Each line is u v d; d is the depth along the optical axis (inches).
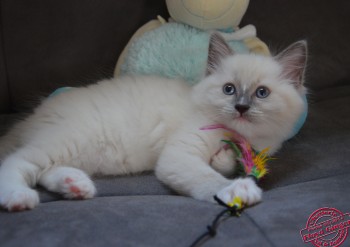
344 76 25.6
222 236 12.8
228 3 20.0
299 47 17.6
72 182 15.1
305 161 18.1
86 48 22.2
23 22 21.5
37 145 16.4
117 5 22.2
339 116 22.5
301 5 24.5
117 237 12.6
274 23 24.1
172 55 20.4
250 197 14.3
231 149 17.0
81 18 21.9
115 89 18.2
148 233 12.8
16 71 21.8
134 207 14.2
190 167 15.8
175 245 12.4
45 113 17.6
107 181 17.0
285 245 12.5
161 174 16.3
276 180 16.8
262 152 16.8
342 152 18.7
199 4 19.8
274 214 13.7
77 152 16.9
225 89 16.9
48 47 21.8
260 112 16.3
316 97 24.8
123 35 22.7
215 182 15.2
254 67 17.1
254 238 12.7
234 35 21.2
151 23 22.3
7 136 18.2
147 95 18.0
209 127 16.8
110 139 17.4
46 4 21.5
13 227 13.0
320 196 14.9
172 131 17.5
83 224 13.1
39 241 12.4
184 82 19.2
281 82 17.4
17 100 22.2
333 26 25.0
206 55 20.2
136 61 20.7
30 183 15.9
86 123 17.1
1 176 15.1
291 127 17.7
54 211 13.9
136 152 17.7
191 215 13.7
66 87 20.8
